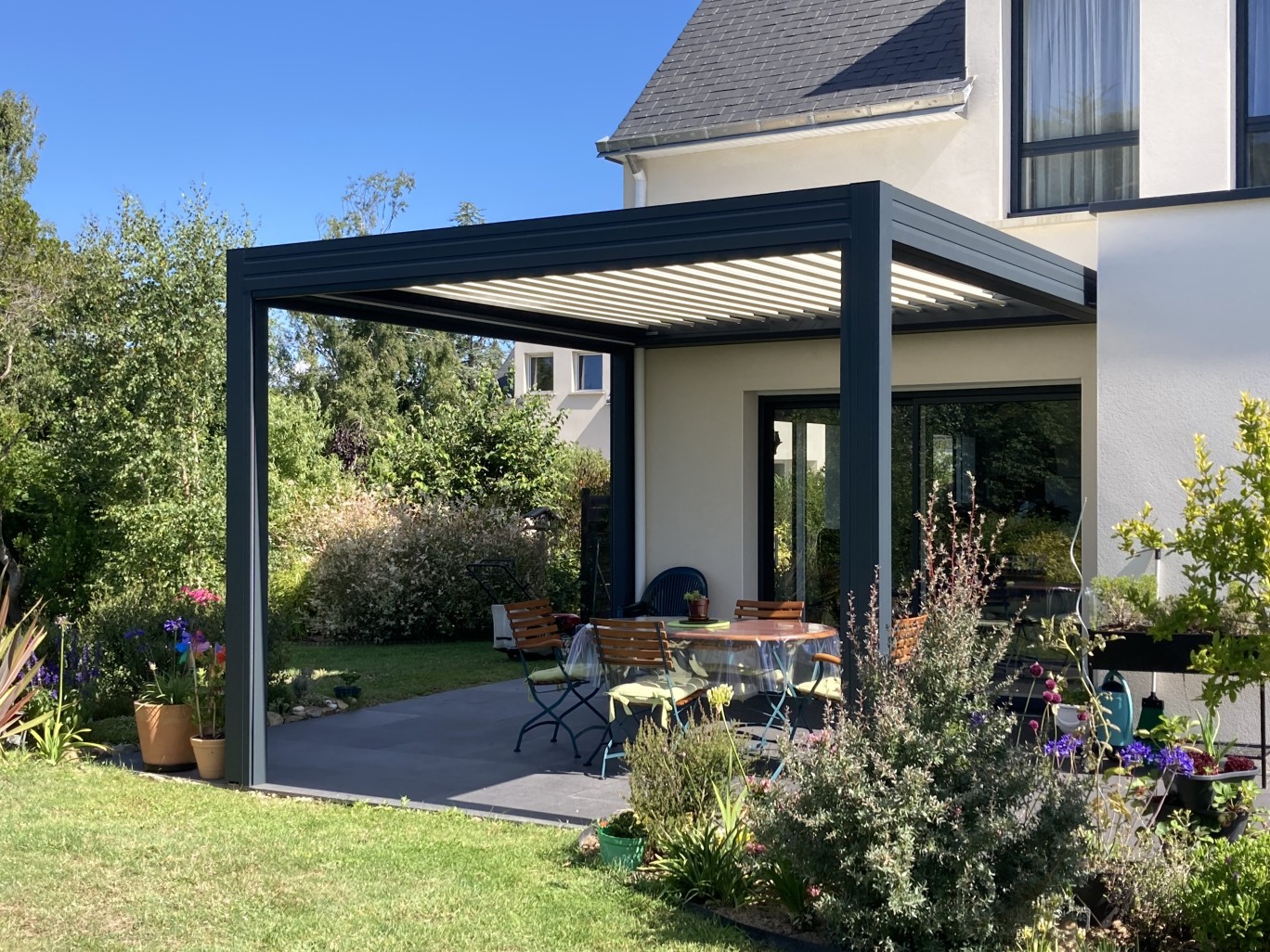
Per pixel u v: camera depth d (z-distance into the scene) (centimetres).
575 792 772
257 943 503
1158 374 850
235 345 809
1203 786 577
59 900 553
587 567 1533
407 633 1603
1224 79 932
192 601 1040
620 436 1226
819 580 1173
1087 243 984
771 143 1138
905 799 471
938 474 1096
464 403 1923
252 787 786
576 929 516
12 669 888
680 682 852
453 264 735
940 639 510
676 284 846
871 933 466
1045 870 464
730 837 557
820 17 1252
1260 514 554
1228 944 457
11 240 2003
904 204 628
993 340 1034
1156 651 756
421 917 531
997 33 1035
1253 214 822
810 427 1178
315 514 1744
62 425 1379
